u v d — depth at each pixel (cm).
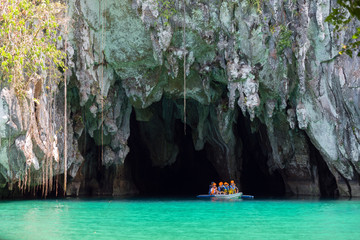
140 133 2478
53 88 1578
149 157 2522
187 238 747
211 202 1582
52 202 1567
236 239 741
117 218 1050
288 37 1709
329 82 1738
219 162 2347
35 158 1448
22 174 1399
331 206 1372
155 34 1703
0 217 1065
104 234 791
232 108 1780
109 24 1738
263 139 2214
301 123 1812
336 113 1750
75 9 1661
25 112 1363
